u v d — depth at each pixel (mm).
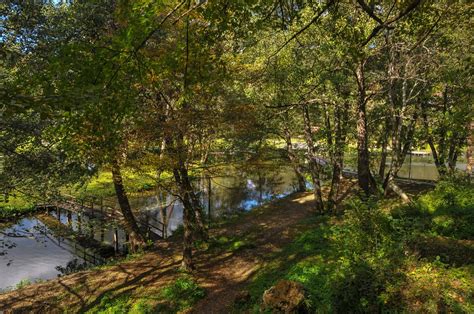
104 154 7863
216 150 14945
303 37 12758
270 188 31578
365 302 6484
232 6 4328
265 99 14406
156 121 10781
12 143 10594
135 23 3629
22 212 22328
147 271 14781
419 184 22578
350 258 8008
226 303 11516
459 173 15812
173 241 18484
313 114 21875
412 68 14508
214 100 11586
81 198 21188
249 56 13938
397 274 6766
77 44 3850
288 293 8055
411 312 5941
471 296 6047
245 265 14398
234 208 25656
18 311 12555
